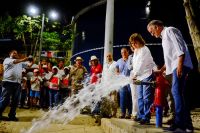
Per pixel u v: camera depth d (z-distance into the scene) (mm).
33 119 8586
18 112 10047
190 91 10953
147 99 4836
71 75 9883
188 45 11234
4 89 8062
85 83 9680
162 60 11266
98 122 8141
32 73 11609
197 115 7598
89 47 13711
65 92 11008
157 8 11758
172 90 3963
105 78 7844
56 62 20906
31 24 20672
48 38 21609
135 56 5363
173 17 11516
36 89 11391
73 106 9773
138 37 5230
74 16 15836
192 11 5883
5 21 19766
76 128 7496
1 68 10250
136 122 5035
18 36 20453
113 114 7852
